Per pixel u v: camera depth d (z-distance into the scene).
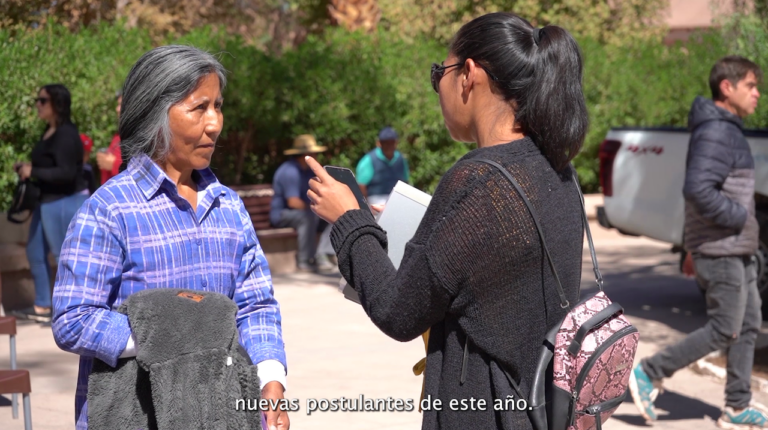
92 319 2.23
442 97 2.38
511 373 2.17
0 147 9.11
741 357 5.09
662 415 5.45
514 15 2.31
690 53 16.53
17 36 9.81
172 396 2.19
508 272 2.12
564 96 2.22
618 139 8.77
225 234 2.52
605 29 18.31
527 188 2.16
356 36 13.80
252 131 12.34
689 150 5.05
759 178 7.69
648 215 8.42
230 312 2.32
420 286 2.13
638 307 8.90
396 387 5.94
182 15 19.42
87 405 2.29
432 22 18.22
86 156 8.28
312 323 8.13
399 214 2.55
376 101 12.90
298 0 23.55
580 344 2.17
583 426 2.22
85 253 2.28
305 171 11.13
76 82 9.99
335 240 2.30
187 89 2.39
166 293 2.28
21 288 8.59
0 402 5.60
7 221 8.48
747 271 5.00
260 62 12.23
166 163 2.46
